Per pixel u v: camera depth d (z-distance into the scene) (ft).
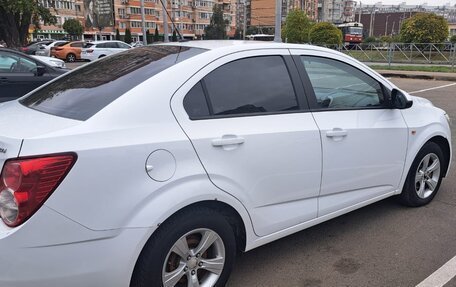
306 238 12.36
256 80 9.93
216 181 8.67
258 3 222.69
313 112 10.68
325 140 10.64
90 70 10.60
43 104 9.30
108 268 7.52
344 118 11.25
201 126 8.66
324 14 333.01
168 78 8.66
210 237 8.75
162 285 8.20
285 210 10.20
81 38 221.46
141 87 8.38
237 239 9.83
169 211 7.89
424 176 14.44
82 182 7.22
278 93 10.20
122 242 7.55
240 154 9.06
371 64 85.71
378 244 12.00
